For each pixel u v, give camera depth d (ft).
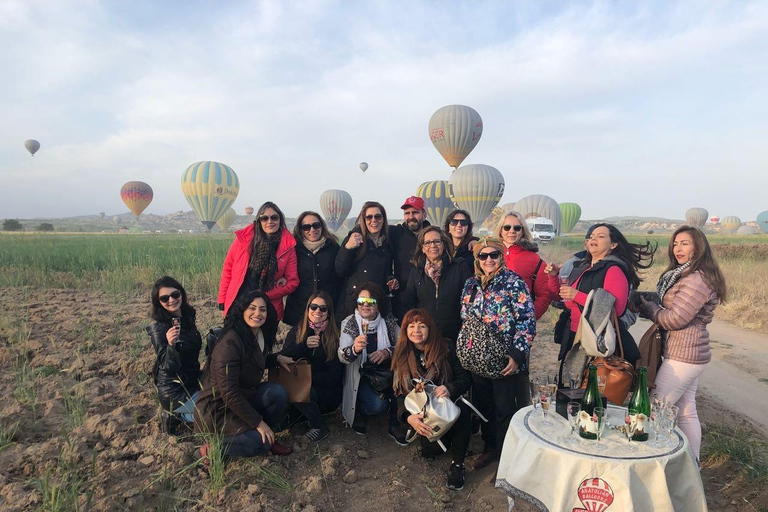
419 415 11.98
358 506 11.18
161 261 45.24
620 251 12.96
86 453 12.06
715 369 21.84
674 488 8.61
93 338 20.48
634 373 11.05
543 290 14.20
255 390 12.96
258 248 16.07
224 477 11.61
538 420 10.05
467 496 11.88
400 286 16.46
